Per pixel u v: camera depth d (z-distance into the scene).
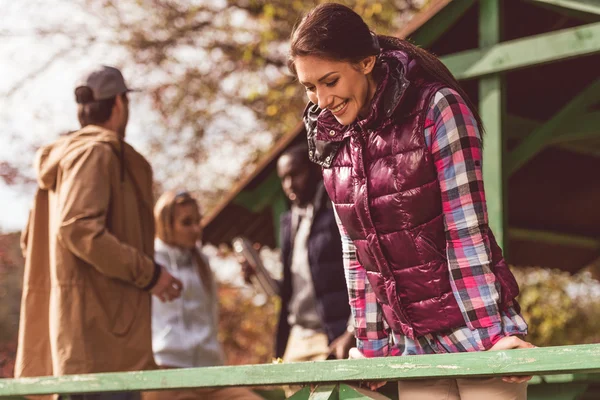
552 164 6.72
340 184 2.65
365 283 2.75
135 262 3.68
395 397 4.14
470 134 2.45
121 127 4.01
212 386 2.92
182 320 4.69
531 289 10.04
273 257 10.46
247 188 6.49
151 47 11.52
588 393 4.96
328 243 4.64
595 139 6.30
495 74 5.12
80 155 3.71
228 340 10.68
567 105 5.46
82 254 3.61
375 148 2.54
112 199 3.78
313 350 4.77
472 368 2.36
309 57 2.44
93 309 3.67
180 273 4.78
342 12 2.46
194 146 11.54
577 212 7.44
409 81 2.46
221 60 11.45
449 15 5.25
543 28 5.52
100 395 3.57
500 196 5.03
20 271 11.02
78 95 3.97
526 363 2.28
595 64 5.54
